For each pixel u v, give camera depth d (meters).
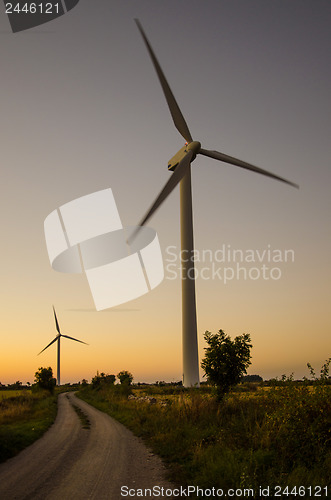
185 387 44.84
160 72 46.88
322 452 9.59
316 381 11.16
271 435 11.03
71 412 31.20
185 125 48.28
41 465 10.80
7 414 25.30
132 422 20.67
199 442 12.55
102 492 8.14
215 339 21.78
